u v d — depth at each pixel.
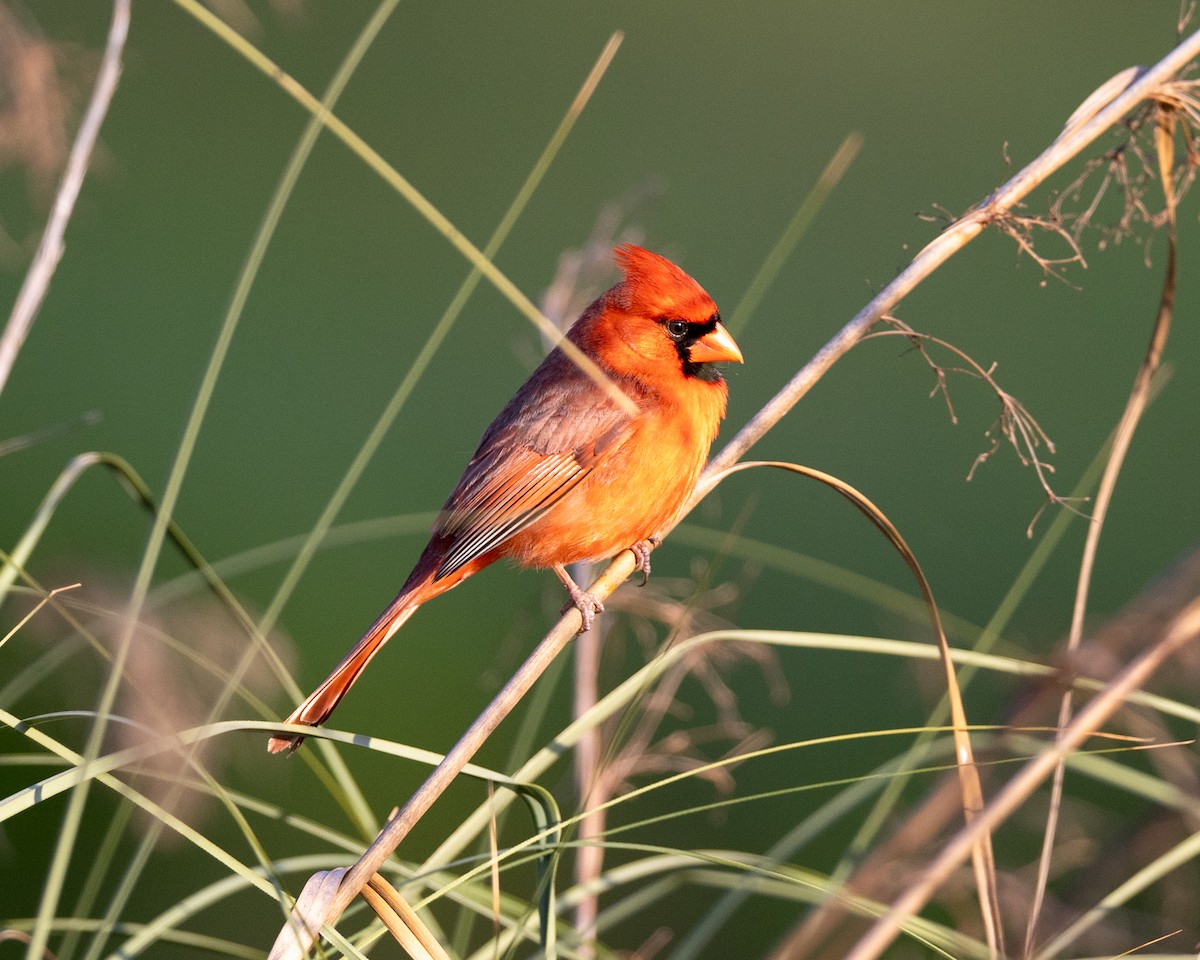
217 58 19.11
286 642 6.15
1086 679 6.08
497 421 8.17
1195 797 6.32
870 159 18.94
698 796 10.55
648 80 20.50
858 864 6.09
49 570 5.69
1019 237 6.18
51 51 6.30
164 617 5.53
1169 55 6.11
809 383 6.35
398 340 16.78
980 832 5.22
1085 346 15.87
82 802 4.10
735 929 9.01
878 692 11.73
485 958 5.39
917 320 16.31
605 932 9.02
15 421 14.74
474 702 12.83
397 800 12.03
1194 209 16.52
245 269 4.62
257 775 10.34
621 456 7.88
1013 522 13.91
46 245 5.33
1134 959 5.35
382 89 19.77
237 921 10.04
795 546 13.48
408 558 14.32
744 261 17.44
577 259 8.53
